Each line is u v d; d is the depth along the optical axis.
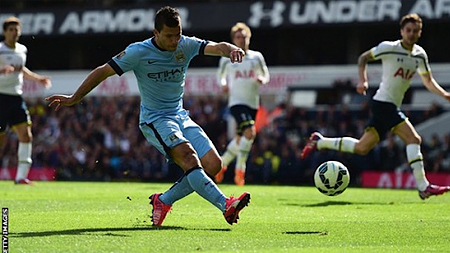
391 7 42.00
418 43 46.75
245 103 25.83
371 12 42.38
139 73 12.16
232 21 45.28
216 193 11.37
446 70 40.00
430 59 46.53
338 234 11.57
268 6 44.66
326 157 34.38
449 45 46.09
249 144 25.78
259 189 23.84
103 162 39.38
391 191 24.19
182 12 46.31
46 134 42.00
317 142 20.89
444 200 19.48
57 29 48.38
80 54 53.19
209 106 40.38
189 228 12.04
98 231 11.49
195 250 9.66
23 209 15.34
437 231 12.14
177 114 12.45
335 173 14.86
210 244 10.21
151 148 38.69
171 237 10.83
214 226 12.38
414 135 19.39
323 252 9.66
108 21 47.53
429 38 46.53
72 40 53.03
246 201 11.04
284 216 14.36
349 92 40.31
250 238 10.91
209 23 45.72
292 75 41.94
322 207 16.70
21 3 50.34
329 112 36.84
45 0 49.91
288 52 49.12
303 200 18.75
